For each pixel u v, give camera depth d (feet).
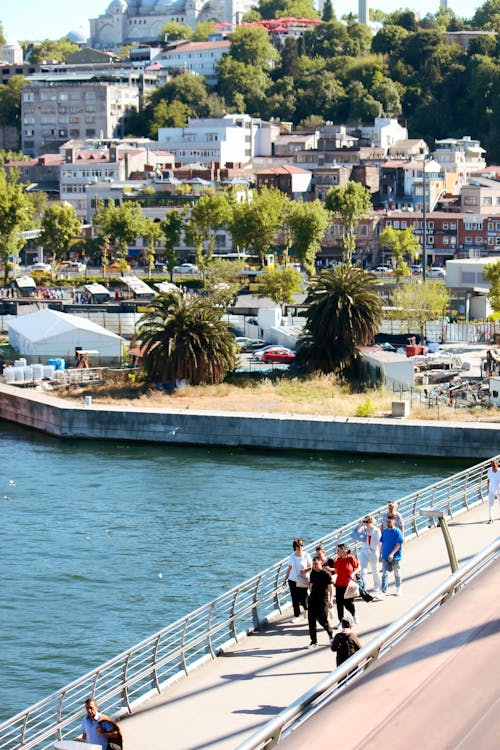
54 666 265.34
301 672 201.57
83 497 426.10
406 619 132.77
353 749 97.81
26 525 384.27
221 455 513.45
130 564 339.36
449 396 574.56
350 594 212.64
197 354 606.55
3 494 431.02
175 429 534.78
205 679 201.16
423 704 104.73
